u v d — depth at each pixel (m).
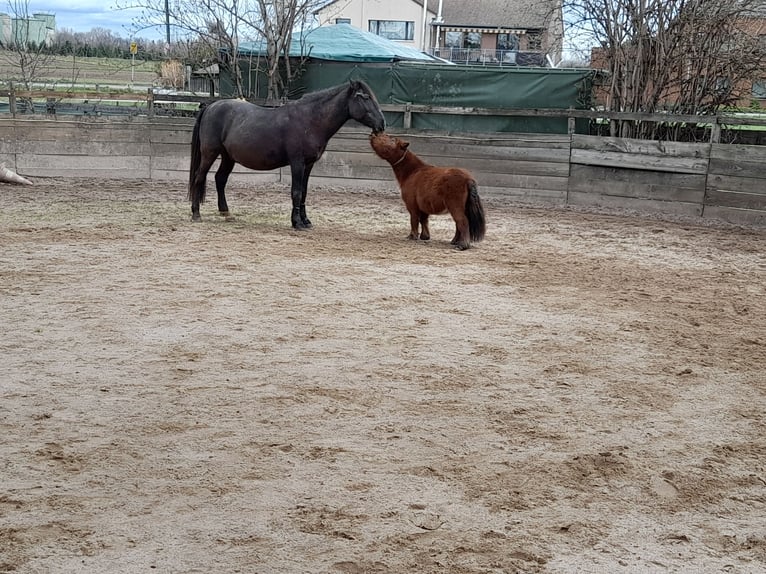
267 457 4.15
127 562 3.16
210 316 6.67
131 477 3.88
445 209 9.98
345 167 15.91
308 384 5.23
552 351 6.14
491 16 44.50
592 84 15.60
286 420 4.64
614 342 6.43
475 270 8.84
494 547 3.36
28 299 6.99
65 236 9.81
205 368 5.46
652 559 3.33
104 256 8.78
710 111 15.46
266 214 12.22
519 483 3.97
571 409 4.99
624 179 14.34
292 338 6.18
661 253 10.39
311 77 17.11
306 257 9.12
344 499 3.73
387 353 5.92
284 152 10.74
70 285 7.50
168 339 6.04
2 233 9.88
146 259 8.69
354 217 12.30
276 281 7.93
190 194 11.29
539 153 14.88
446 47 45.06
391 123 16.17
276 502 3.68
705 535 3.55
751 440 4.64
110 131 15.88
